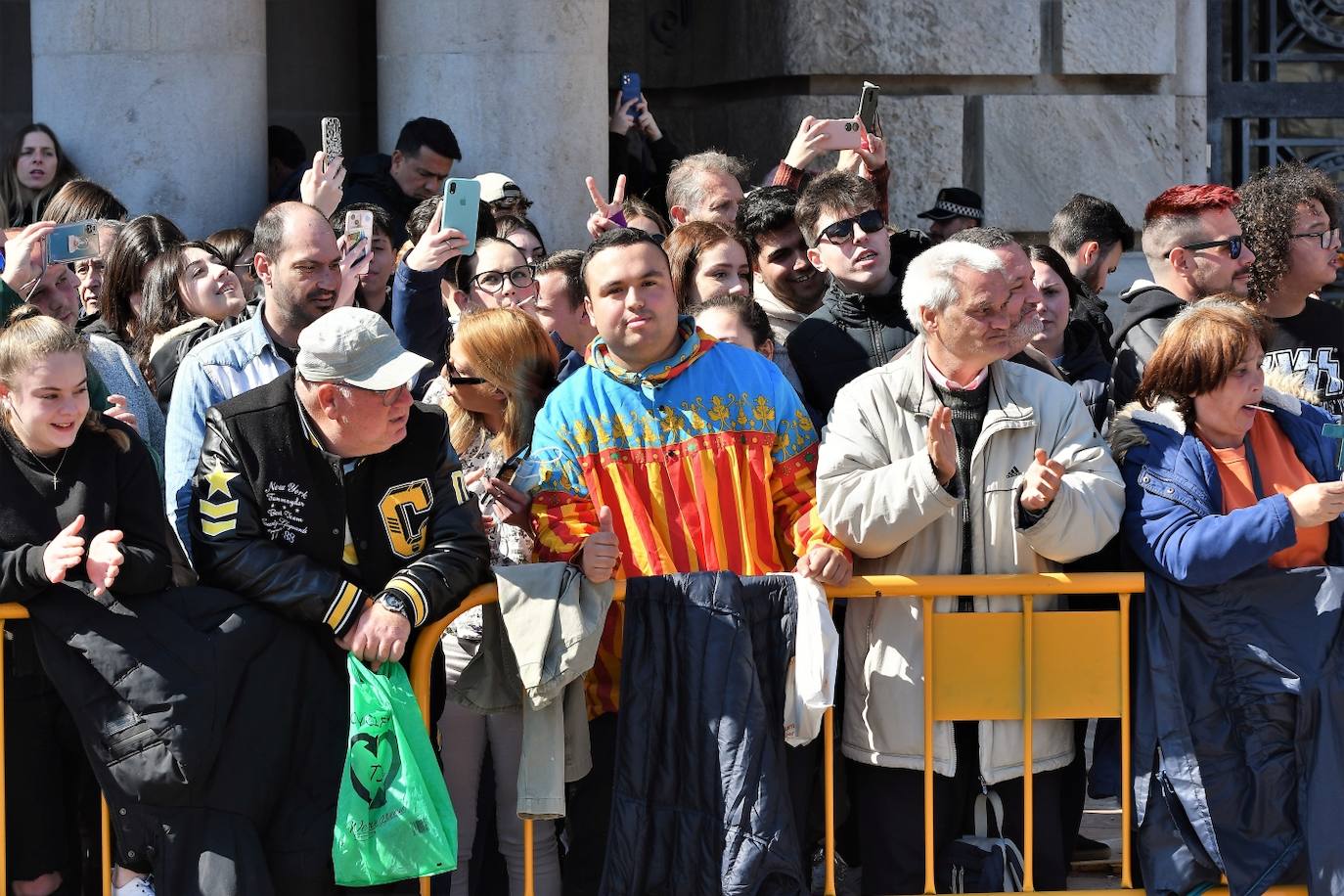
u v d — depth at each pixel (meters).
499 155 8.82
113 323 7.04
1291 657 4.92
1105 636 5.04
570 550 4.97
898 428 5.09
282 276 5.86
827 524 4.97
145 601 4.58
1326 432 4.94
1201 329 5.07
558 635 4.76
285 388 4.72
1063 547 4.91
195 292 6.79
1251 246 6.45
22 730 4.80
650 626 4.85
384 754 4.56
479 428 5.57
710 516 5.07
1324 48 11.02
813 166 9.98
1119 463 5.16
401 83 8.98
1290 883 4.98
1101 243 8.01
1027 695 5.01
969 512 5.08
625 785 4.82
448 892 5.17
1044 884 5.19
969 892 5.05
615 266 5.09
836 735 5.28
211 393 5.75
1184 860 4.94
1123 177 10.29
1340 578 4.95
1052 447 5.08
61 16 8.52
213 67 8.62
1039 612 5.04
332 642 4.70
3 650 4.71
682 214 7.82
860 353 6.12
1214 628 4.96
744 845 4.70
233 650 4.55
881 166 7.87
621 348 5.12
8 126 10.11
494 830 5.47
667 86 11.40
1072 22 10.09
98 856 5.06
